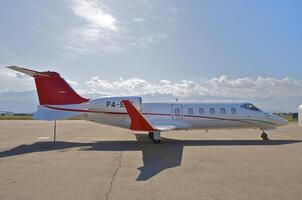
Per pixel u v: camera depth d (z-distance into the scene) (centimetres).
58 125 4728
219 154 1438
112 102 2064
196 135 2670
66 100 2067
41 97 2056
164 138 2358
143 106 2142
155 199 702
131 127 1795
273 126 2267
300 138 2361
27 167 1114
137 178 922
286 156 1366
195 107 2180
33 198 712
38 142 2048
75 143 1989
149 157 1353
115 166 1130
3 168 1095
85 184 848
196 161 1235
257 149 1636
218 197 716
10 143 1983
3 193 757
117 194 744
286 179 902
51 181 886
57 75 2070
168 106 2159
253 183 854
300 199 702
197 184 843
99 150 1620
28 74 2011
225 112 2195
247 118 2211
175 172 1013
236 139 2261
